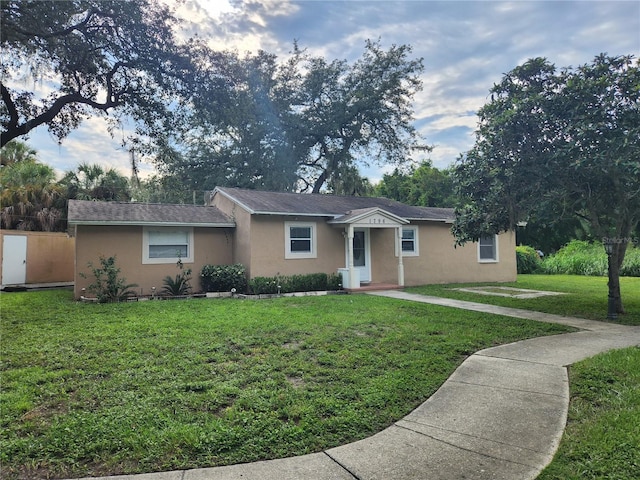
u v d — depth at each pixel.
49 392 4.35
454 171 10.87
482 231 10.81
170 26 10.20
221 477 2.89
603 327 8.14
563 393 4.50
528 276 21.81
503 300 11.69
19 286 14.77
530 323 8.30
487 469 3.01
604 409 4.04
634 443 3.30
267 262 13.61
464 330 7.56
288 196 16.23
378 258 15.80
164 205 14.65
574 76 8.83
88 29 9.48
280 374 5.01
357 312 9.30
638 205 9.09
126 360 5.49
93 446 3.23
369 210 14.39
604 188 9.16
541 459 3.15
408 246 16.52
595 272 22.17
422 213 17.16
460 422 3.82
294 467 3.04
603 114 8.17
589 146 8.35
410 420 3.87
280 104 26.27
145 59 10.13
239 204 13.86
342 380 4.82
